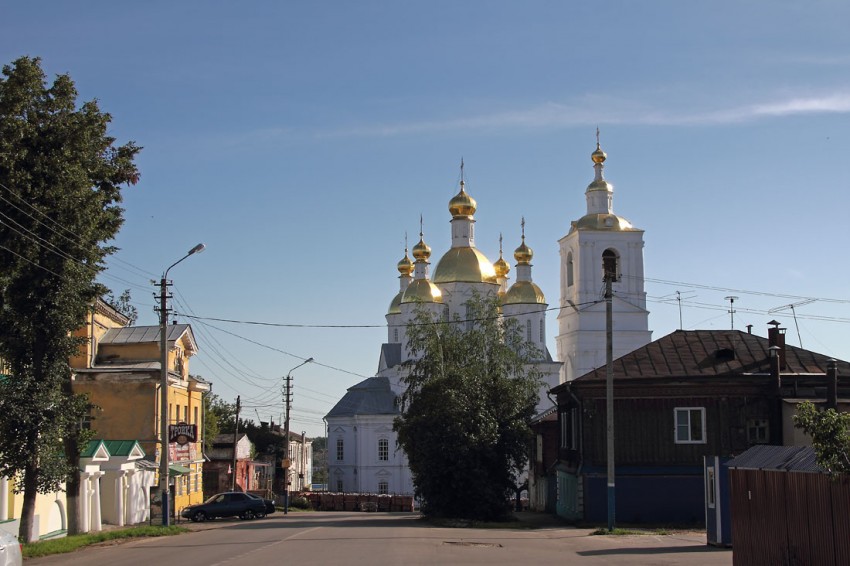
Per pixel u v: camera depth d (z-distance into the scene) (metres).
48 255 31.02
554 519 49.72
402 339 98.94
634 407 43.91
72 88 31.47
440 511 49.09
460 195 102.75
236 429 72.31
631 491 43.31
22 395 30.89
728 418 43.38
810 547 19.67
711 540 29.53
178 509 56.66
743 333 47.12
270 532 36.94
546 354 99.50
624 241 96.31
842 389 42.66
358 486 97.06
